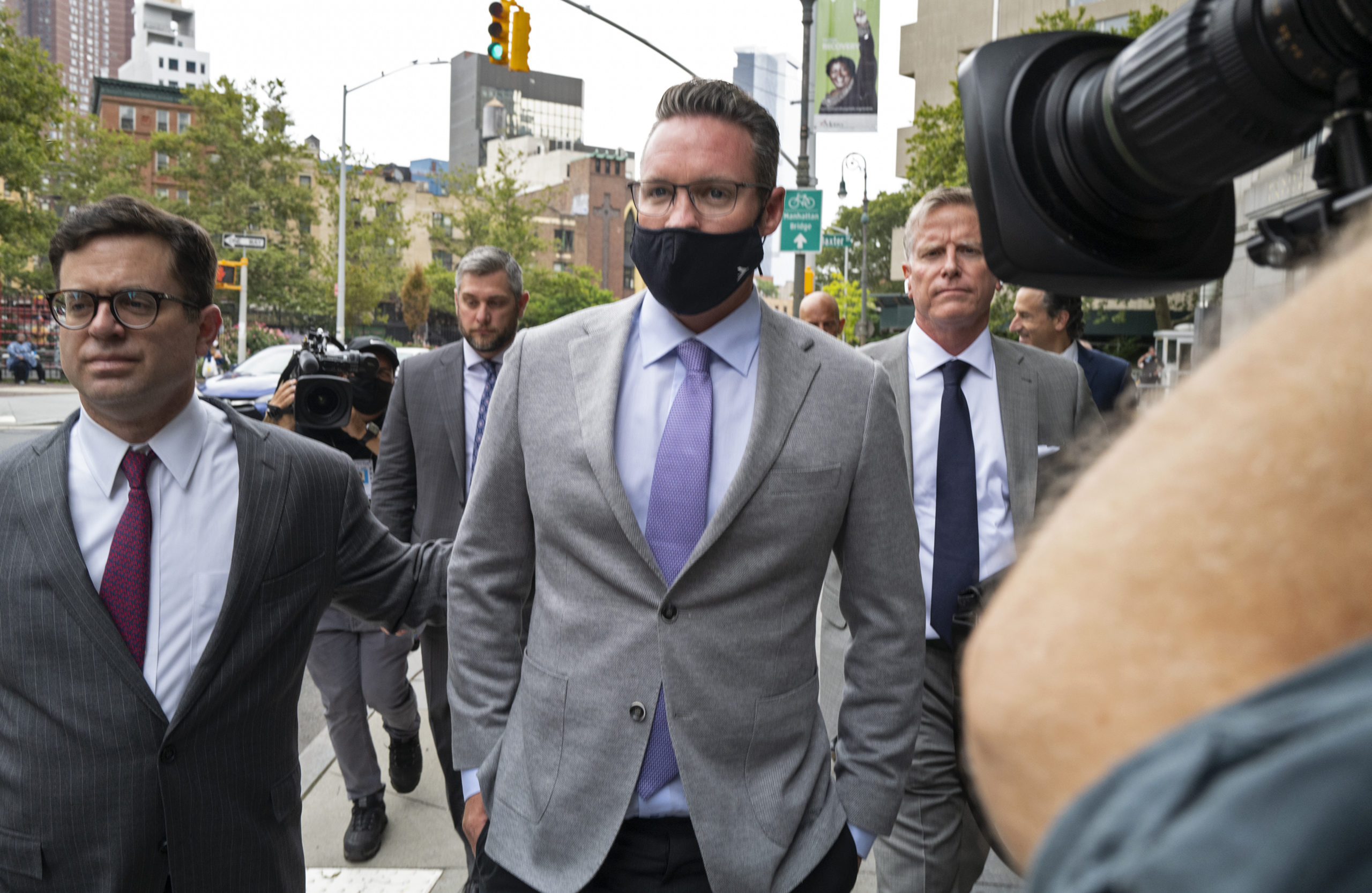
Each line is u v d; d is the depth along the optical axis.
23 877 1.67
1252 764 0.26
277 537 1.87
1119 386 3.91
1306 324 0.30
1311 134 0.59
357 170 51.72
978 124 0.79
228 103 45.41
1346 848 0.23
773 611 1.69
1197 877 0.24
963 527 2.66
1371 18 0.52
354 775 3.43
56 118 23.61
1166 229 0.73
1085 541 0.32
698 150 1.70
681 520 1.71
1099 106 0.71
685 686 1.63
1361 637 0.27
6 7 22.48
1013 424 2.73
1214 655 0.28
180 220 1.84
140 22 157.12
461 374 3.52
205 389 15.35
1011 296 17.45
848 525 1.81
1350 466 0.27
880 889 2.59
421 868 3.33
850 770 1.83
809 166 14.68
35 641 1.69
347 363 3.69
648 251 1.73
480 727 1.85
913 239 2.87
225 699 1.78
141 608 1.78
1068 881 0.28
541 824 1.68
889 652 1.81
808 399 1.77
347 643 3.44
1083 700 0.30
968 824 2.60
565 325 1.90
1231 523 0.29
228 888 1.77
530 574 1.94
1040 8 32.91
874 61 14.52
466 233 67.75
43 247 25.41
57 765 1.67
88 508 1.81
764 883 1.60
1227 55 0.59
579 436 1.74
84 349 1.75
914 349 2.87
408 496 3.55
